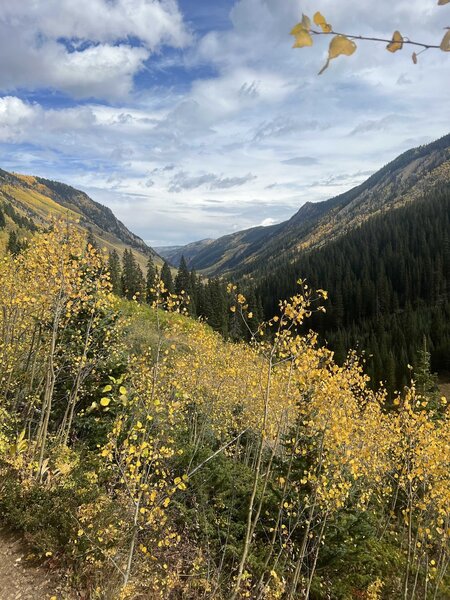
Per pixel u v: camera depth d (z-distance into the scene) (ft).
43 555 21.84
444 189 591.78
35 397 35.55
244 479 34.27
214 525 28.55
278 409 34.09
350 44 3.52
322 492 23.58
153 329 54.65
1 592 19.42
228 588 24.18
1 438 28.73
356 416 30.09
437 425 30.91
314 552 28.22
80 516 23.38
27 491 25.71
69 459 31.19
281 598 25.95
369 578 30.58
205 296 210.18
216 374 42.47
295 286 325.01
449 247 319.68
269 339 22.04
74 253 29.01
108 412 34.60
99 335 36.42
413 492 28.14
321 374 21.74
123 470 17.81
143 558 23.24
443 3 3.63
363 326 252.21
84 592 20.16
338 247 419.95
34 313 36.04
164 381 27.81
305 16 3.46
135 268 241.14
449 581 33.37
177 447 31.99
